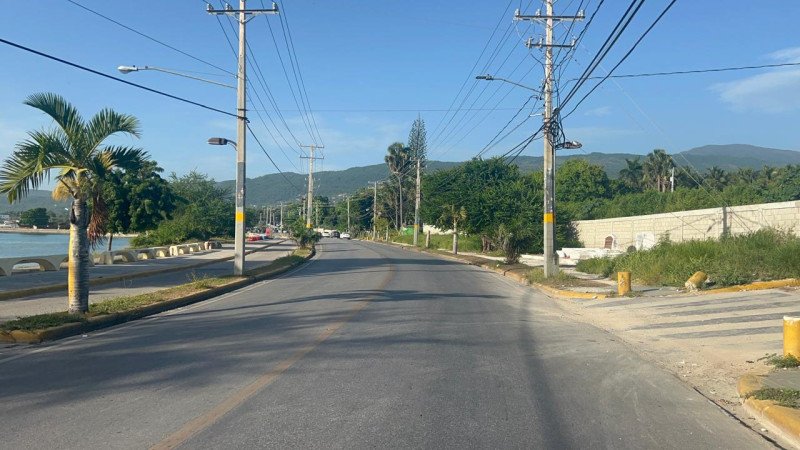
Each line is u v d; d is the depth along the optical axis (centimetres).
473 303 1750
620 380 878
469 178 5250
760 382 819
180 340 1149
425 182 6400
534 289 2286
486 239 5081
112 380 849
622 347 1122
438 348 1073
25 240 6888
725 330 1240
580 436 638
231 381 838
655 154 9194
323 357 989
